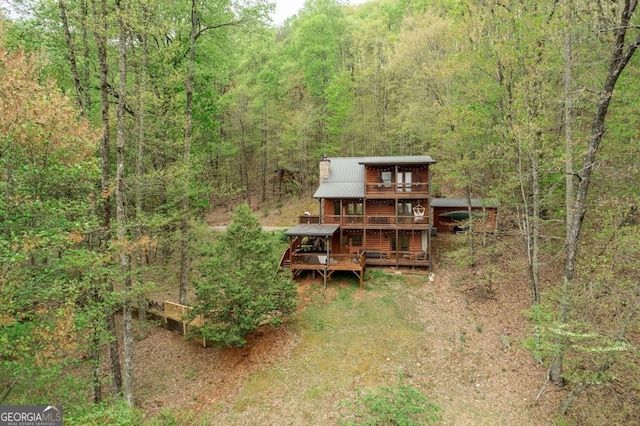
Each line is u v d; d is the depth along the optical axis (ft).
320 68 123.65
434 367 42.39
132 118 51.37
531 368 41.01
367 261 70.28
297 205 115.44
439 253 74.79
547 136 43.91
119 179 36.73
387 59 114.01
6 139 20.25
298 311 55.88
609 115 44.29
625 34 35.32
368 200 77.41
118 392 38.14
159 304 57.93
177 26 54.65
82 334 27.84
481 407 36.40
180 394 41.11
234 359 45.75
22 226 24.22
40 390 25.91
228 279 44.39
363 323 51.67
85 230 26.43
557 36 39.34
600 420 33.30
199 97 66.49
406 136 103.24
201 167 63.57
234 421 36.60
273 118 117.08
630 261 33.96
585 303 34.47
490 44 44.80
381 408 32.83
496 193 53.52
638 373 33.91
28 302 22.39
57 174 24.85
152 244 35.86
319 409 37.22
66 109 22.67
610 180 41.93
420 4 102.37
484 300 54.90
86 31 42.09
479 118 51.83
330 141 122.52
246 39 69.77
